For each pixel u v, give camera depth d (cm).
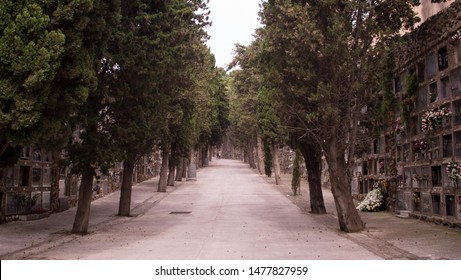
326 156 1427
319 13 1393
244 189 3362
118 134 1442
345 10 1334
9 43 845
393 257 941
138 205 2456
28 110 862
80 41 996
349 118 1416
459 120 1308
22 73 850
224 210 2134
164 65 1542
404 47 1659
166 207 2347
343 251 1034
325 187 3288
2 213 1672
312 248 1083
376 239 1211
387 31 1340
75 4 953
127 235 1385
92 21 1098
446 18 1364
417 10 1880
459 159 1296
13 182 1758
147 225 1664
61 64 995
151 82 1505
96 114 1416
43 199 2005
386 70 1791
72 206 2344
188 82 2170
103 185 2905
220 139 5947
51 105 986
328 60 1348
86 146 1392
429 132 1483
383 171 1970
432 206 1489
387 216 1741
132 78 1476
